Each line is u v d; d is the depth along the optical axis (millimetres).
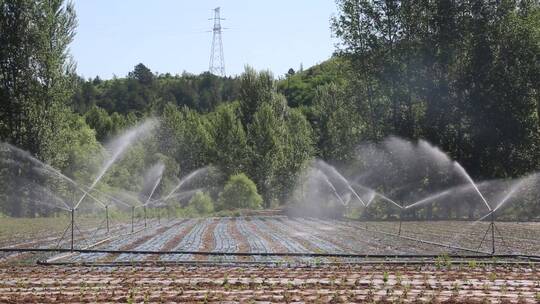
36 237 28859
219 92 157625
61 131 51500
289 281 15477
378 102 53656
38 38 49500
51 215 50750
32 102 49969
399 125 51781
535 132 48281
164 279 15906
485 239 26750
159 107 99062
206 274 16703
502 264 18484
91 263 18859
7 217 47938
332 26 53312
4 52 49094
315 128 84125
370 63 52688
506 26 48562
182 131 79500
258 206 65812
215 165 78125
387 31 52188
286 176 77750
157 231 34094
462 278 15961
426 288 14523
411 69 51188
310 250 22812
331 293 13820
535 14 49844
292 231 33750
